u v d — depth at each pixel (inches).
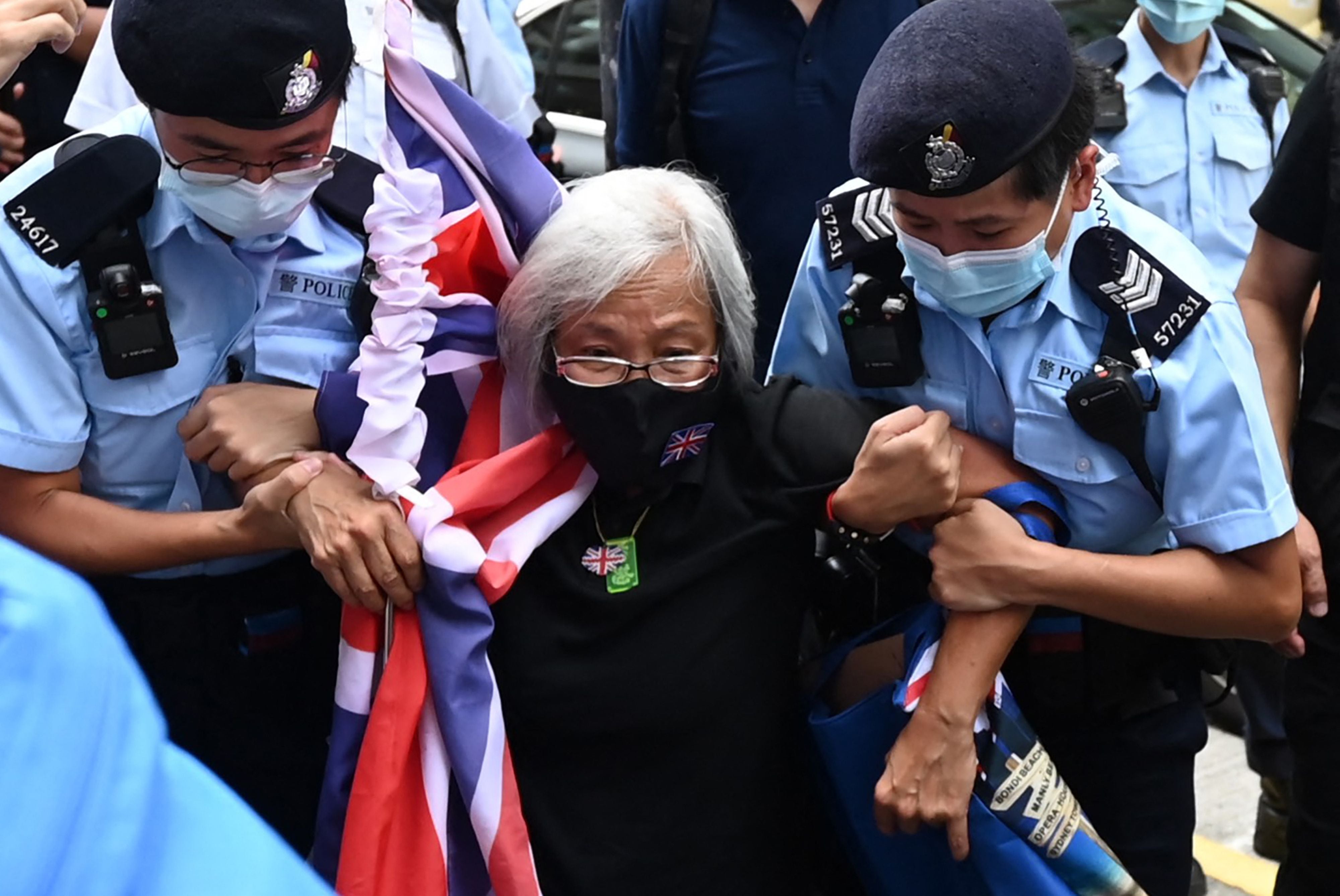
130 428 84.5
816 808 92.4
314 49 75.4
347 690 82.1
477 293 88.0
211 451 83.6
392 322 81.8
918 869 86.9
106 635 30.6
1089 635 88.7
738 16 122.4
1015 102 74.5
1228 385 80.6
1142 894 82.7
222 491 88.7
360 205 88.7
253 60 73.8
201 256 83.8
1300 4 268.5
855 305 86.7
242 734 91.2
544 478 85.4
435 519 80.1
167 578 88.9
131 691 30.7
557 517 83.7
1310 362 97.9
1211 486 81.3
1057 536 87.0
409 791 81.4
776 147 122.3
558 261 81.2
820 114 121.4
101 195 80.2
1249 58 142.4
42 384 81.2
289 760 92.7
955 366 86.4
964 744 81.4
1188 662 92.1
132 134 83.8
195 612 89.0
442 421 89.0
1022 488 83.9
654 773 84.4
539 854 84.4
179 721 90.0
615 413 81.3
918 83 75.4
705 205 83.6
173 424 85.4
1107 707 89.6
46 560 33.5
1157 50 140.3
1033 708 90.5
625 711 83.0
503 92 123.0
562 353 82.5
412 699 80.4
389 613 81.6
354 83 89.2
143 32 74.0
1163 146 138.9
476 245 87.0
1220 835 149.9
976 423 86.9
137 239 81.4
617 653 83.3
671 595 83.7
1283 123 141.5
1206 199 138.4
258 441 82.8
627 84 127.7
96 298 80.8
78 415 82.7
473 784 79.7
